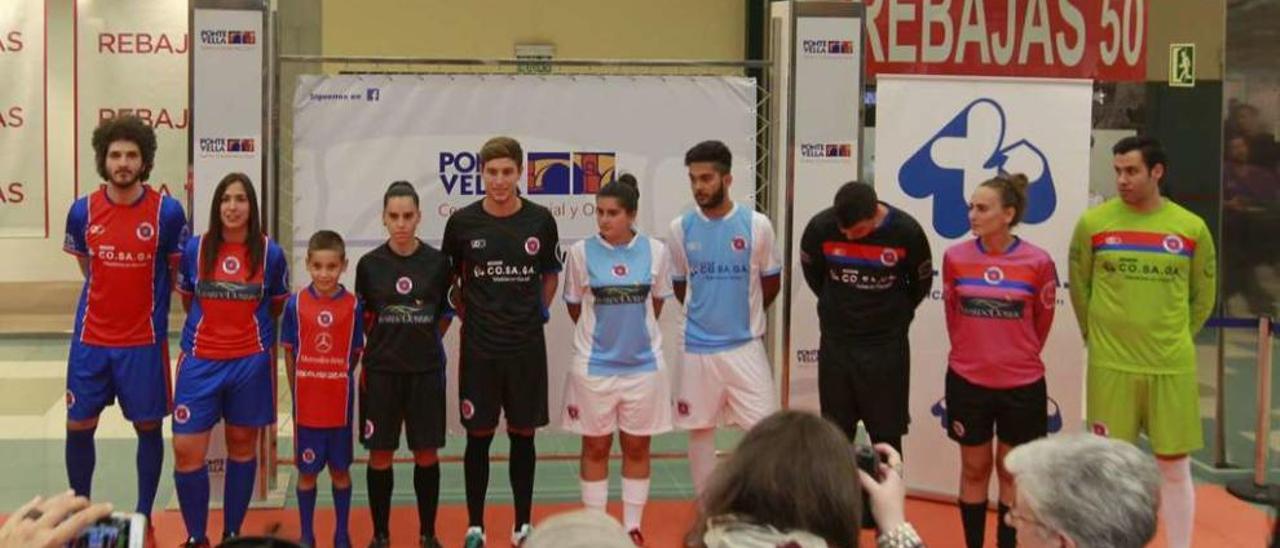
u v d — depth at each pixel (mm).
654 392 4852
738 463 1973
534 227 4762
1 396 7887
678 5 9906
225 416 4766
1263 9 6121
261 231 4852
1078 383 5410
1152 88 9734
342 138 5699
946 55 6359
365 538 5090
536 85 5809
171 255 4836
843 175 5633
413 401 4730
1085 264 4789
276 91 5520
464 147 5781
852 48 5574
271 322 4855
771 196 6203
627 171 5906
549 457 6336
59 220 9242
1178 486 4613
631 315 4801
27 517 1548
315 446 4727
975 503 4699
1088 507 1927
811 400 5691
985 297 4559
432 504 4883
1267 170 6137
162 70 9312
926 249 4676
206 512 4816
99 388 4781
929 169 5492
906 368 4762
